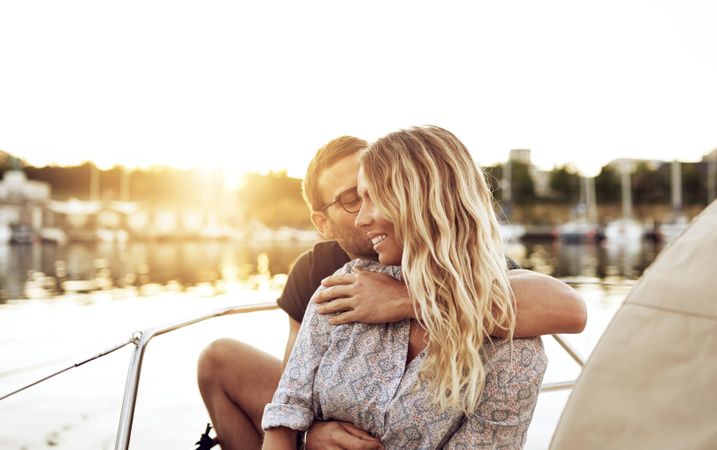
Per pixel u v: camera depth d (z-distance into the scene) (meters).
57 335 6.70
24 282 19.23
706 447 0.74
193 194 73.81
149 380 4.54
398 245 1.28
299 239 72.06
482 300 1.17
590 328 5.19
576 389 0.87
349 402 1.21
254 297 13.94
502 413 1.21
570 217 60.78
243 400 1.91
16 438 3.45
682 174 59.28
